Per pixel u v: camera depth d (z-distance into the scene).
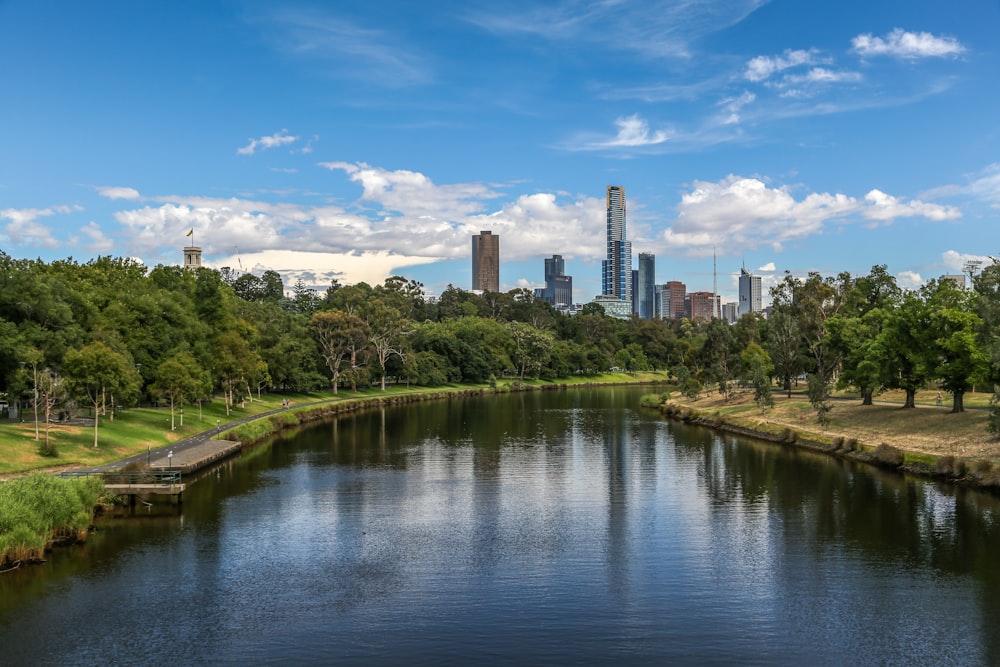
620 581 40.66
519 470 75.88
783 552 45.75
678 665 30.52
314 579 41.00
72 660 30.95
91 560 44.28
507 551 46.34
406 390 185.75
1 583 40.16
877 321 108.44
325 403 144.38
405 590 39.28
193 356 106.00
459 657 31.23
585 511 57.22
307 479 70.50
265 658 31.16
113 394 73.94
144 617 35.50
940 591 38.62
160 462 70.81
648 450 90.31
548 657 31.25
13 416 85.81
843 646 32.25
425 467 77.69
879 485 65.50
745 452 88.31
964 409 87.25
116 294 105.56
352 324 169.00
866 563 43.34
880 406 99.50
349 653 31.64
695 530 51.22
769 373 143.25
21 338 74.88
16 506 44.25
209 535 49.94
